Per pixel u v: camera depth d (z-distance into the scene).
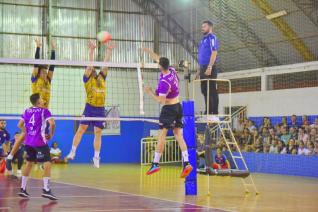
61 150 24.92
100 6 25.50
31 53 24.53
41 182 14.38
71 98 25.11
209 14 24.23
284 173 19.36
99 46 25.42
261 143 20.67
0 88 24.02
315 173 18.14
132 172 19.12
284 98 21.73
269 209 9.70
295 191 13.12
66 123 25.03
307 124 19.38
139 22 26.25
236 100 24.00
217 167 12.05
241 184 14.80
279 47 22.70
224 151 19.95
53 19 24.97
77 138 11.09
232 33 23.86
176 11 25.69
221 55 24.91
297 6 20.72
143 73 26.00
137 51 26.14
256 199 11.27
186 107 12.02
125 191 12.48
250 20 22.69
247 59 24.09
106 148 25.88
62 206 9.62
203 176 17.58
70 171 19.36
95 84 10.98
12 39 24.33
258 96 22.92
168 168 22.27
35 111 10.70
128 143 26.12
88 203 10.11
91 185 13.94
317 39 21.17
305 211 9.50
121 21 26.00
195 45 26.02
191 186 11.93
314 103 20.47
